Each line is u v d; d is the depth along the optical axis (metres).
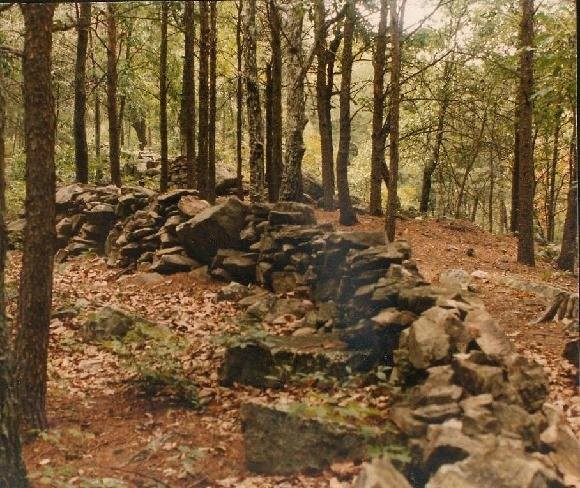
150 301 10.77
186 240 12.05
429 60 20.34
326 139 18.59
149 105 26.67
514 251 18.33
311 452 5.33
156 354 7.52
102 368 7.94
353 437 5.27
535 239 23.47
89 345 8.60
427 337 6.00
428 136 24.25
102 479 5.02
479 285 11.92
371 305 7.39
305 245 10.37
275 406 5.56
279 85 16.53
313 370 6.85
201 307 10.24
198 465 5.57
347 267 8.25
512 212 23.73
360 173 38.06
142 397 7.07
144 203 14.44
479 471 4.40
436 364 5.84
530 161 15.30
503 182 32.00
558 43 10.26
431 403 5.34
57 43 22.41
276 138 17.25
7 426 4.34
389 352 6.76
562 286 12.70
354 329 7.06
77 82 17.50
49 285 6.22
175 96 21.80
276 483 5.19
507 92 21.70
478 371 5.45
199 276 11.59
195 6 16.33
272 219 11.25
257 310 9.09
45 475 4.96
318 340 7.43
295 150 14.68
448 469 4.43
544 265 16.19
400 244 8.77
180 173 21.27
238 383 7.11
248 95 14.92
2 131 4.69
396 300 7.29
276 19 15.43
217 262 11.57
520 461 4.42
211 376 7.39
